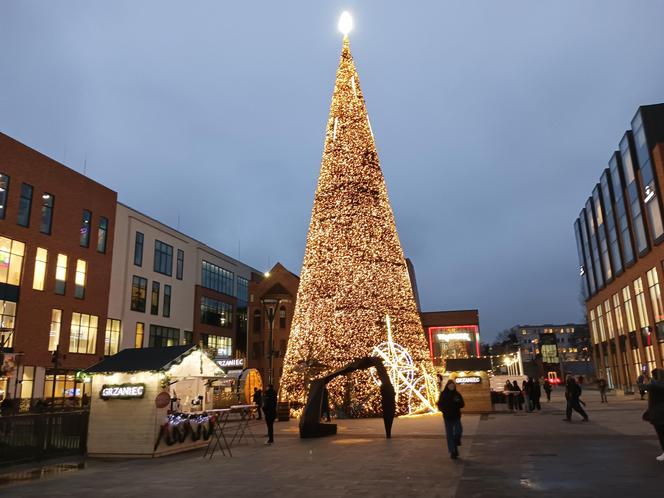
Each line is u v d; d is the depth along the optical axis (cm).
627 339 4712
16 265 3700
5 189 3669
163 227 5481
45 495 834
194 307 5969
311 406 1689
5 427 1173
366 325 2545
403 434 1648
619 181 4522
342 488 823
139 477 1002
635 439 1342
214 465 1138
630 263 4369
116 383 1369
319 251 2709
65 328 4031
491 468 963
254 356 5859
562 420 2023
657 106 3703
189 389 2697
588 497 695
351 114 2891
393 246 2741
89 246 4384
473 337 5816
